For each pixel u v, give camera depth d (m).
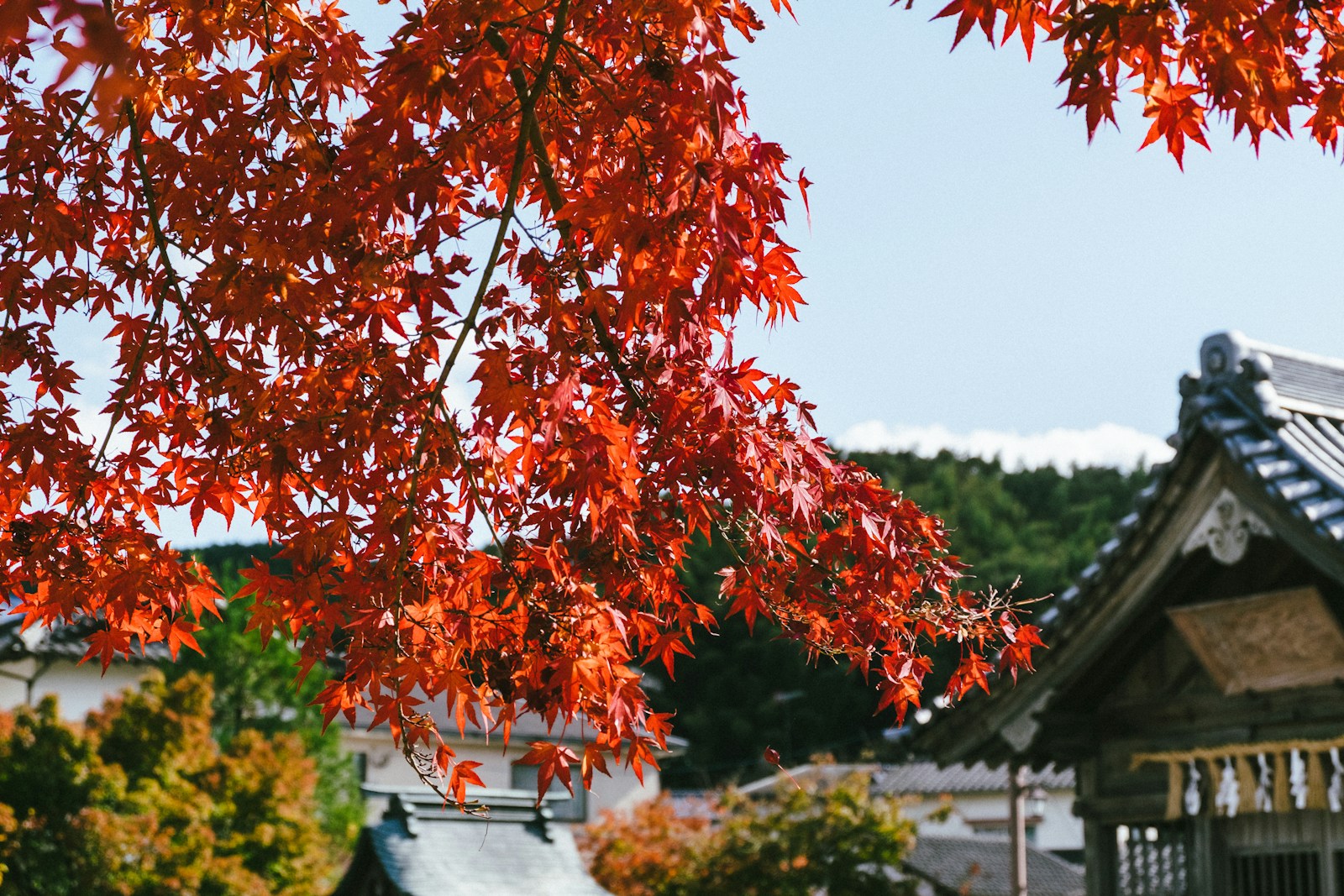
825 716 43.16
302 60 3.70
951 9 2.93
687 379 3.31
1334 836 7.66
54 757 14.47
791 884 18.72
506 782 26.33
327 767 21.33
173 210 3.71
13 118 3.80
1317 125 3.16
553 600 3.13
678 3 2.99
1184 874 8.40
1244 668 7.97
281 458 3.40
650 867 19.94
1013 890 15.57
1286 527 7.44
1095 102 2.94
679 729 44.31
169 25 3.78
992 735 8.98
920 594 3.73
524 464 3.21
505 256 3.68
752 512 3.45
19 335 3.88
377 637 3.18
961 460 65.44
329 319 3.68
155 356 3.87
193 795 15.68
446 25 3.19
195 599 3.96
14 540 3.79
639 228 3.09
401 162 3.30
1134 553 8.12
